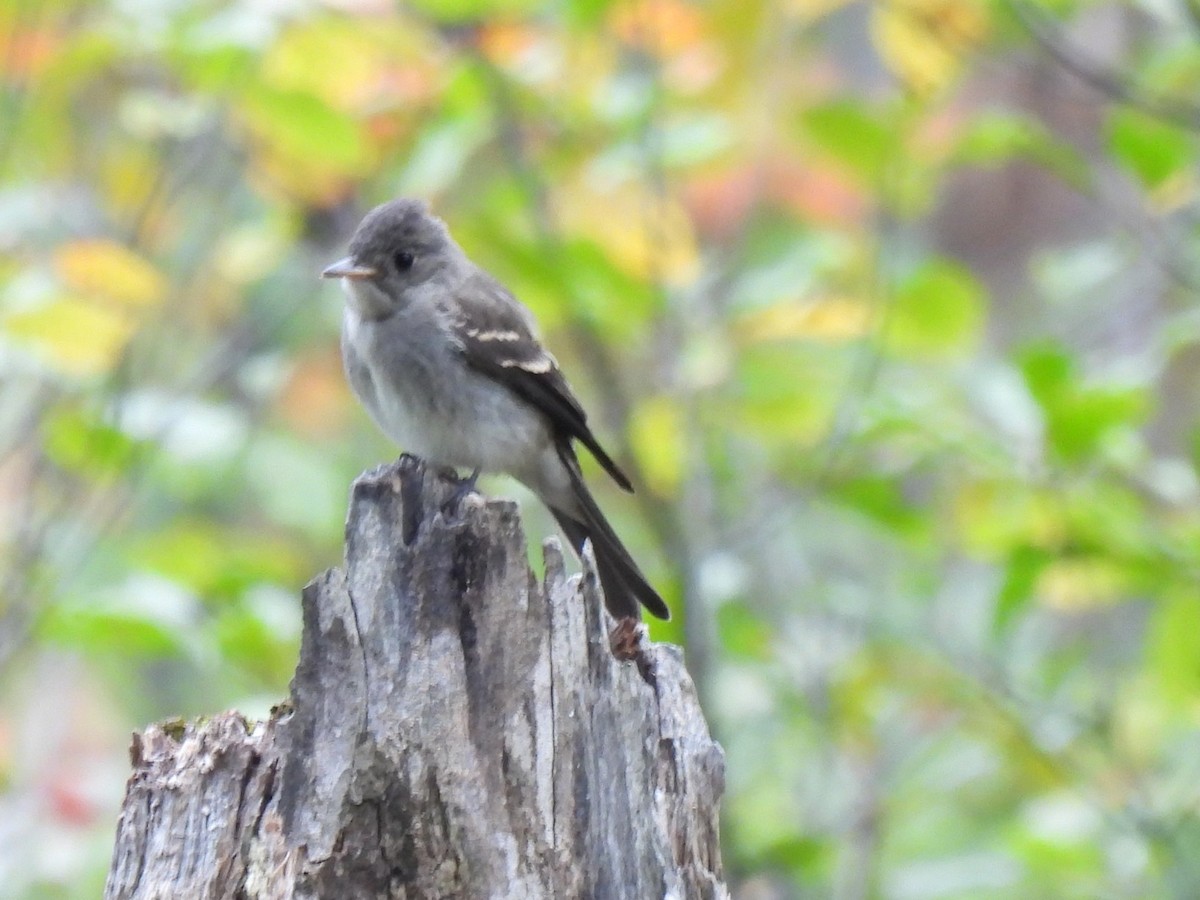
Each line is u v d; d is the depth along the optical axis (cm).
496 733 626
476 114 1104
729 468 1254
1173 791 1159
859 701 1199
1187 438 1056
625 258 1130
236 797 623
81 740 1413
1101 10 1341
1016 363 1035
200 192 1280
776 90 1232
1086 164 1116
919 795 1244
